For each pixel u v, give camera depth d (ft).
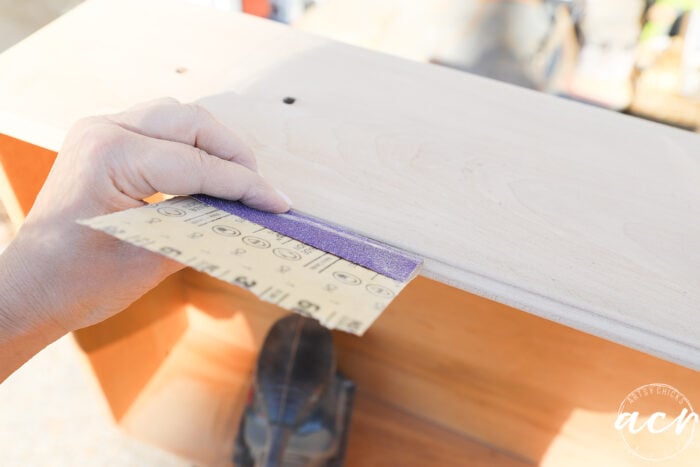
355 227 1.78
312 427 3.04
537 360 2.82
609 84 3.80
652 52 3.85
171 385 3.62
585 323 1.62
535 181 1.98
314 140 2.06
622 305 1.63
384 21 4.28
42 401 3.75
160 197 2.43
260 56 2.43
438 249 1.74
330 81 2.34
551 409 3.00
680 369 2.48
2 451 3.54
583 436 3.04
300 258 1.51
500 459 3.29
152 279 1.99
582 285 1.67
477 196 1.91
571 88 3.80
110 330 3.01
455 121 2.20
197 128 1.78
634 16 3.90
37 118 2.01
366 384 3.53
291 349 3.12
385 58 2.49
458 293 2.74
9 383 3.80
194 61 2.36
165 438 3.43
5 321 1.85
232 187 1.70
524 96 2.36
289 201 1.80
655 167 2.08
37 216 1.74
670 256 1.77
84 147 1.65
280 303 1.21
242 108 2.16
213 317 3.74
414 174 1.97
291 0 4.19
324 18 4.29
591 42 3.98
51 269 1.80
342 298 1.33
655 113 3.67
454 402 3.28
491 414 3.22
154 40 2.45
